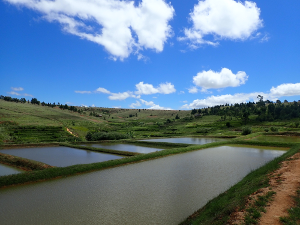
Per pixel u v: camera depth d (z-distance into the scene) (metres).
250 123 110.44
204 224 7.92
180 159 24.75
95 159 27.58
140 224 8.82
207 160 23.91
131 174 17.66
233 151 31.31
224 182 14.89
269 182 11.70
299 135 54.81
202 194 12.48
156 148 39.41
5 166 23.47
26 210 10.32
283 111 128.12
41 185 14.70
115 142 50.81
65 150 37.16
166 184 14.58
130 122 165.50
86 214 9.81
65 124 104.19
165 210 10.26
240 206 8.57
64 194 12.70
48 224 8.87
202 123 126.75
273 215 7.45
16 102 172.88
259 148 34.84
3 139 58.72
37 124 91.31
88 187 14.11
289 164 16.19
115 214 9.80
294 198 8.86
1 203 11.30
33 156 30.27
